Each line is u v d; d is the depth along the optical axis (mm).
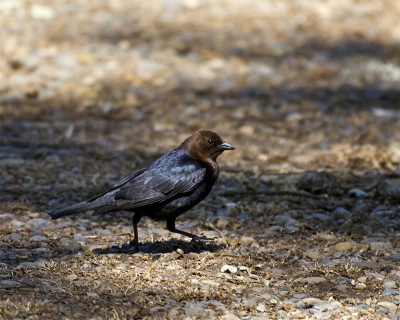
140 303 7750
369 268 9070
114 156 14164
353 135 15711
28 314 7262
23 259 9023
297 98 18109
